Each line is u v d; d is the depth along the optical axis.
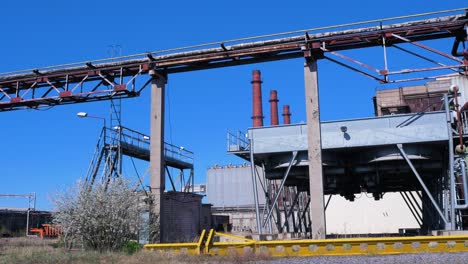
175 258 16.17
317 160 22.69
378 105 50.97
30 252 17.95
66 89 27.09
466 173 25.48
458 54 23.69
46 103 28.16
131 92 25.91
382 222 51.69
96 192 20.20
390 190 38.94
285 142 27.62
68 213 19.92
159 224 23.50
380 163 28.44
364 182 32.31
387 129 26.25
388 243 17.06
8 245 23.89
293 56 24.52
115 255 17.11
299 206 43.44
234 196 73.75
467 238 16.83
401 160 27.58
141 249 19.06
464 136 25.22
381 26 23.08
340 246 17.20
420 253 16.36
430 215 32.75
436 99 49.00
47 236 38.72
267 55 24.78
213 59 25.12
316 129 22.98
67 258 16.19
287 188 42.28
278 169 29.36
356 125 26.80
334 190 36.81
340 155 28.78
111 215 19.77
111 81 27.19
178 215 27.53
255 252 17.06
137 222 20.84
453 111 27.02
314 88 23.50
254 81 49.31
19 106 28.62
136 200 21.28
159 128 25.16
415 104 49.72
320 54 24.02
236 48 24.72
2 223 41.50
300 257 16.36
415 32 22.91
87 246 19.62
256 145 28.16
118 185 20.70
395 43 23.48
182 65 25.86
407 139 25.84
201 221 31.25
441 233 23.64
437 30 22.70
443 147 27.33
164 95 26.08
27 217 42.09
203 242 18.20
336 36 23.53
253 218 63.59
